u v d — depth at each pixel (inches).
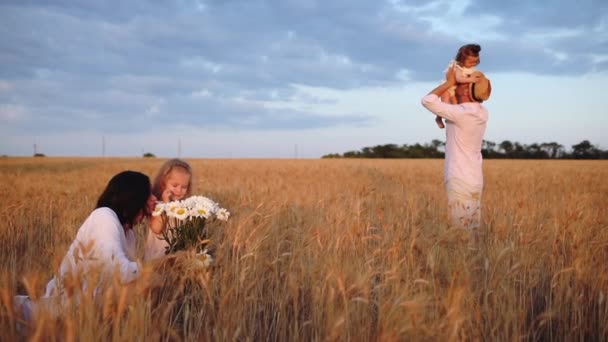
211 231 155.2
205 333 101.8
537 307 138.9
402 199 284.5
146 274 92.2
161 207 132.9
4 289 82.6
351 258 138.5
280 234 182.5
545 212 239.5
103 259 110.7
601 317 125.4
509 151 2970.0
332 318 99.7
